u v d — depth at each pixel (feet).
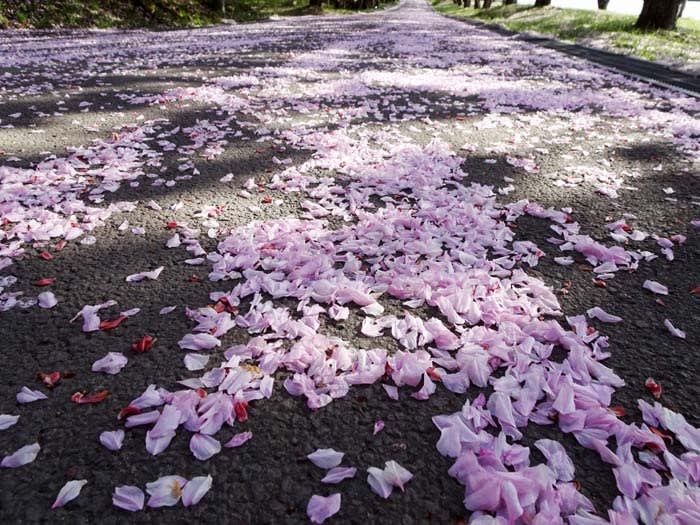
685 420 4.25
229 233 7.76
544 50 38.75
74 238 7.46
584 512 3.39
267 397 4.45
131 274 6.53
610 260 7.03
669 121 15.97
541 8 77.51
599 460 3.91
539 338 5.31
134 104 17.12
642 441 3.99
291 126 14.60
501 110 17.49
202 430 4.04
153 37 43.80
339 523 3.36
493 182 10.30
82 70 24.61
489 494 3.39
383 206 8.89
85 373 4.73
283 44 40.75
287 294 5.98
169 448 3.93
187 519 3.37
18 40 35.86
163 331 5.38
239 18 73.92
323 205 8.88
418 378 4.63
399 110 17.17
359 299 5.85
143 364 4.87
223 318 5.48
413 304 5.88
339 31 57.52
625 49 37.91
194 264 6.82
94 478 3.66
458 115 16.56
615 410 4.30
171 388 4.57
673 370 4.89
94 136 13.10
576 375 4.71
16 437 4.00
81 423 4.16
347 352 4.88
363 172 10.44
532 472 3.59
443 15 122.83
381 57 33.24
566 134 14.38
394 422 4.22
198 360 4.89
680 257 7.19
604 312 5.73
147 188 9.62
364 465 3.82
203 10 65.41
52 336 5.25
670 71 27.81
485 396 4.53
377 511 3.46
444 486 3.65
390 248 7.11
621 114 17.06
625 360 5.03
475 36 53.11
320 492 3.59
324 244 7.17
